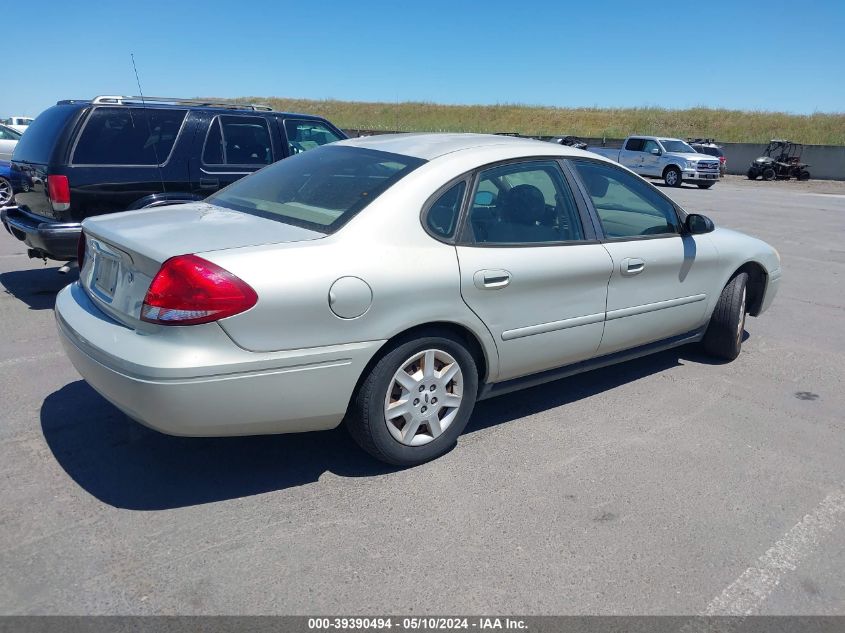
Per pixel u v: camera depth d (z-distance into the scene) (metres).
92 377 3.10
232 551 2.84
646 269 4.43
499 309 3.64
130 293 3.13
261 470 3.50
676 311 4.79
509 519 3.14
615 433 4.09
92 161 6.02
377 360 3.28
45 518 3.02
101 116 6.06
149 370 2.81
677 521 3.19
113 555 2.79
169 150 6.43
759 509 3.32
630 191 4.53
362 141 4.30
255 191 4.00
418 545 2.92
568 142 23.89
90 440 3.74
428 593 2.63
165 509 3.12
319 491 3.32
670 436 4.08
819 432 4.21
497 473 3.55
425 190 3.47
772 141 34.00
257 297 2.88
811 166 33.28
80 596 2.54
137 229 3.35
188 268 2.85
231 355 2.88
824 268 9.70
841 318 6.98
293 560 2.79
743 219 15.17
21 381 4.52
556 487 3.44
